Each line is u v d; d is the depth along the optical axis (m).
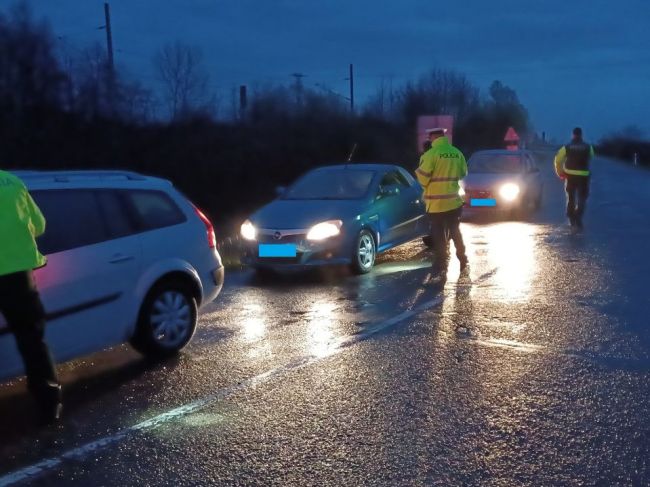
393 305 8.27
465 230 14.92
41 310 4.90
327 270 10.80
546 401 5.16
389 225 11.07
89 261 5.78
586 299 8.28
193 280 6.67
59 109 16.22
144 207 6.41
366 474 4.12
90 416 5.13
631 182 31.97
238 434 4.73
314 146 25.00
